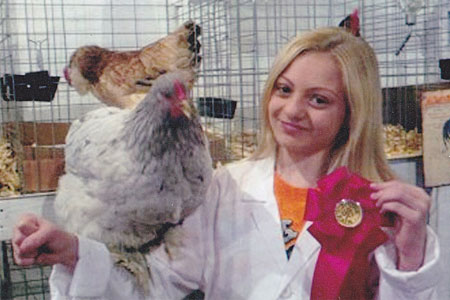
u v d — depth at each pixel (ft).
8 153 3.03
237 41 3.31
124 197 3.03
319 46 3.24
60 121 3.12
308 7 3.40
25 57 3.12
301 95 3.28
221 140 3.34
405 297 3.17
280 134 3.34
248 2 3.30
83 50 3.14
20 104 3.07
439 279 3.20
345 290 3.26
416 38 3.62
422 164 3.58
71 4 3.14
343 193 3.23
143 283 3.13
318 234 3.24
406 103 3.57
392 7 3.55
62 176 3.09
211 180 3.25
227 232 3.34
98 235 3.04
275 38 3.36
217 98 3.29
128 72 3.12
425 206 3.17
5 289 3.11
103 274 3.02
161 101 3.05
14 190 3.03
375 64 3.29
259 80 3.34
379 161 3.36
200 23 3.29
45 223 2.91
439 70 3.65
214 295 3.35
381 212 3.19
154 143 3.03
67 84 3.13
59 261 2.94
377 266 3.27
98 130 3.06
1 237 3.04
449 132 3.60
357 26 3.39
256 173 3.38
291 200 3.36
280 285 3.32
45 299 3.16
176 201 3.11
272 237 3.34
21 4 3.08
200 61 3.25
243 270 3.34
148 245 3.16
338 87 3.26
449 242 3.55
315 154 3.36
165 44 3.16
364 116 3.29
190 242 3.26
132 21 3.22
